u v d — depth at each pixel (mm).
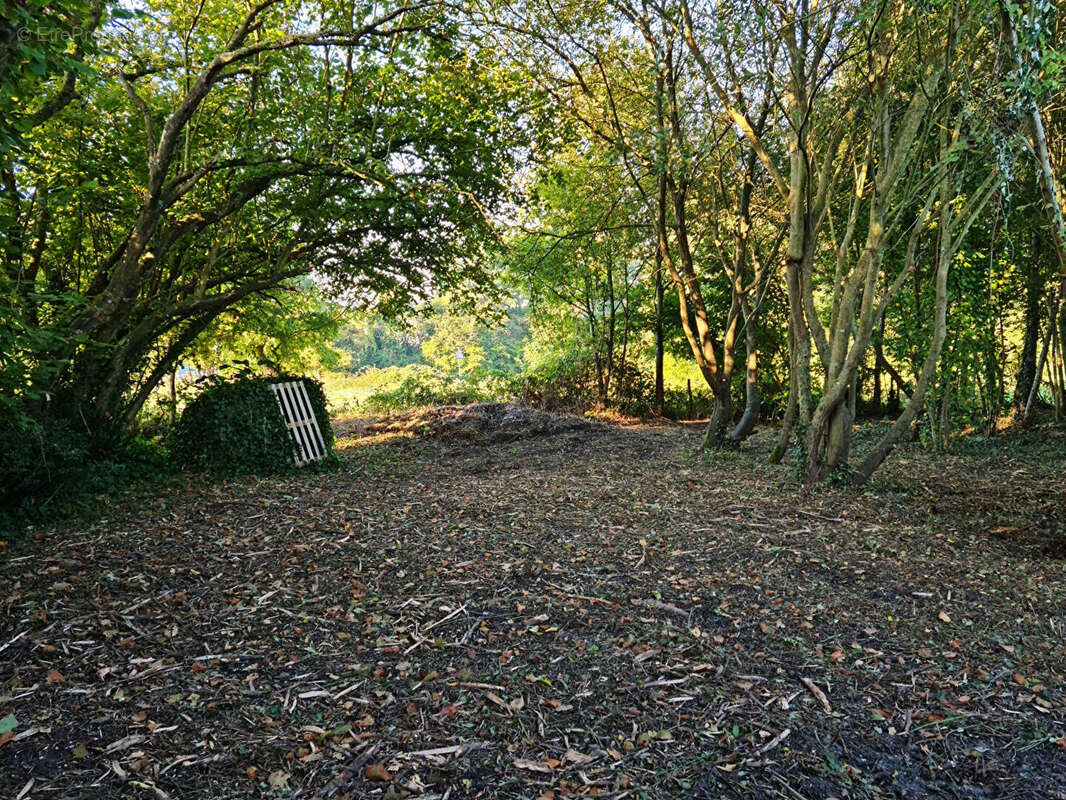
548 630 3461
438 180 9977
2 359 5020
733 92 7727
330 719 2637
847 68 7117
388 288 11680
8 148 4363
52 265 9258
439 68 9227
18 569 4012
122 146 8609
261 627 3408
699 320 10086
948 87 6125
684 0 7180
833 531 5371
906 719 2770
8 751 2312
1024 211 9195
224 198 8734
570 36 7930
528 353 23516
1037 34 4520
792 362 8844
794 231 7359
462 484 7273
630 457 9945
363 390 25734
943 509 6352
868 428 12781
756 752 2514
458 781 2297
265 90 8844
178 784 2217
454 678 2971
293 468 8211
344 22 8461
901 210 6879
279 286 10609
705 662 3176
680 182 9047
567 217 13289
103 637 3199
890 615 3787
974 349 9922
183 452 7887
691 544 4930
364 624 3486
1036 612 3867
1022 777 2422
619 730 2625
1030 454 9445
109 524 5227
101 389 7660
